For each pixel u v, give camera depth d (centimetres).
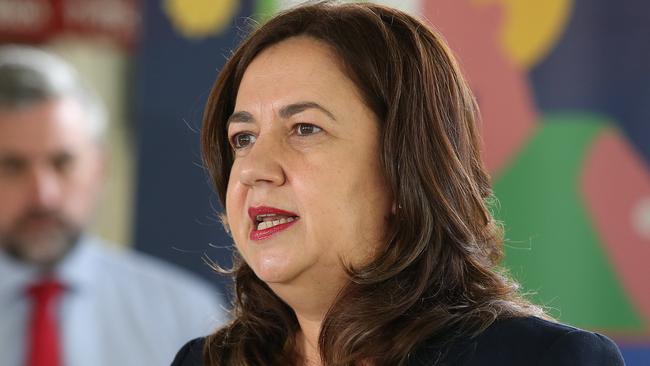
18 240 588
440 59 318
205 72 682
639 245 609
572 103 623
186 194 679
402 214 300
